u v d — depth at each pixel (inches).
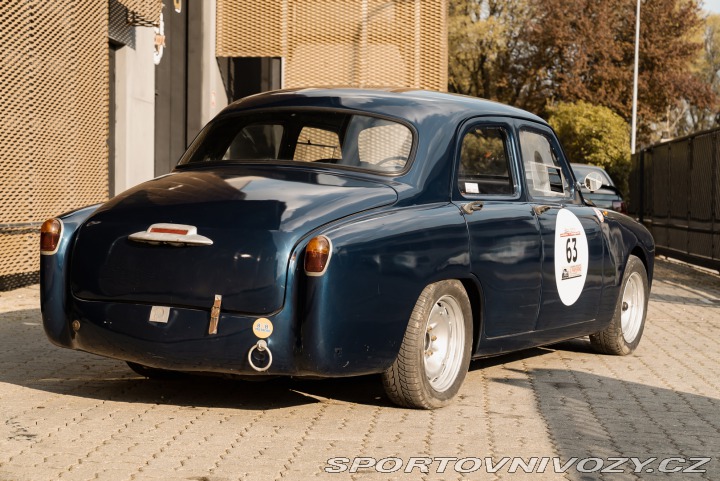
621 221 311.6
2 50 409.7
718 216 671.1
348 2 690.2
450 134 244.5
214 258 207.0
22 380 252.5
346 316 204.1
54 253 223.6
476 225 237.9
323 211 212.1
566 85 1822.1
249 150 246.5
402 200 225.9
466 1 2017.7
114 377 259.3
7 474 170.9
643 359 315.0
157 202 220.4
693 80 1892.2
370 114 242.2
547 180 281.3
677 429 220.2
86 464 178.1
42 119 442.3
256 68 772.0
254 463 181.3
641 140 2003.0
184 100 720.3
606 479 180.1
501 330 250.2
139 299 213.5
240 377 219.5
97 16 490.9
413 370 221.8
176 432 202.7
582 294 285.4
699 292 563.2
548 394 253.0
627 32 1898.4
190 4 717.3
